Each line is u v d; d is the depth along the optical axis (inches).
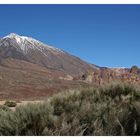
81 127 238.5
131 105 263.9
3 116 257.8
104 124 250.1
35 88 4473.4
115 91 303.3
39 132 242.2
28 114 252.1
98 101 286.0
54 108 271.1
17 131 242.4
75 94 296.7
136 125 240.1
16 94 3855.8
